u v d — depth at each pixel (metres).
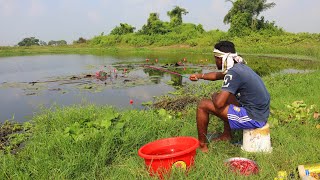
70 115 5.86
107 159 3.93
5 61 25.30
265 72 13.90
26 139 5.39
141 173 3.52
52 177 3.41
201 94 8.44
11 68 18.50
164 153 3.82
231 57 3.81
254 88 3.70
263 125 3.83
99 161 3.77
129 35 47.28
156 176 3.34
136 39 44.78
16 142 5.20
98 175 3.65
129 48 40.31
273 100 6.93
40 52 39.66
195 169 3.50
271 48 27.25
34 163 3.72
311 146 4.02
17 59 27.72
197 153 3.88
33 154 3.96
